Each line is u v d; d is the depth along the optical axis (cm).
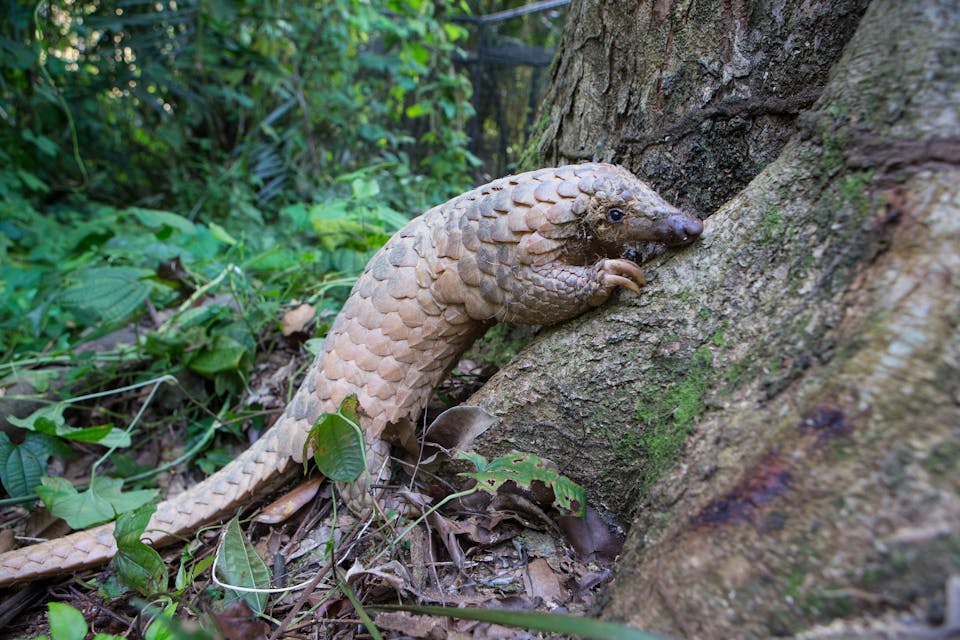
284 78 177
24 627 61
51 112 178
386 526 56
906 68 43
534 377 59
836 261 45
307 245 123
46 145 169
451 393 72
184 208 185
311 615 53
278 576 58
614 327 56
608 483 57
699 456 47
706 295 52
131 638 56
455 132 155
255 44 182
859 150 45
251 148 184
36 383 83
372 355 61
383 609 48
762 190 51
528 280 57
